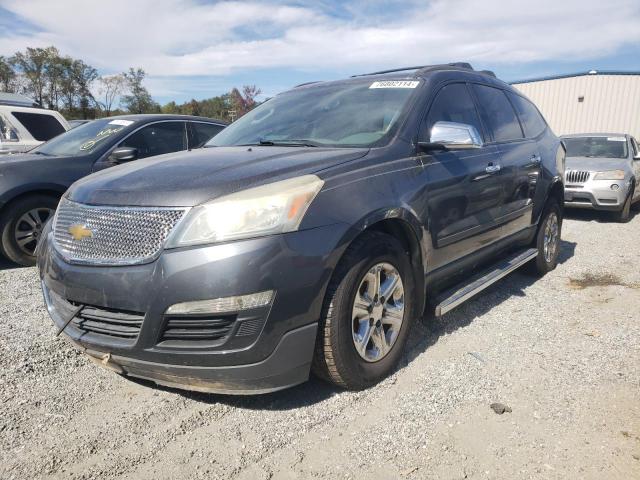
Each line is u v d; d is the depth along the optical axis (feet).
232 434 8.31
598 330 12.52
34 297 14.70
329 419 8.71
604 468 7.38
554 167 17.13
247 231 7.81
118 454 7.81
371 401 9.28
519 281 16.88
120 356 8.36
